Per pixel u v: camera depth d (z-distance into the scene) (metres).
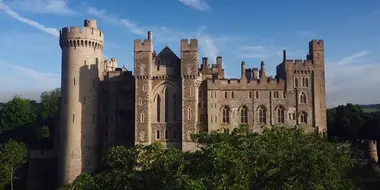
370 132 112.62
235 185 41.28
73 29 92.06
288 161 46.84
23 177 94.81
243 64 101.50
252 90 100.25
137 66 94.38
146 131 93.12
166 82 95.62
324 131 99.44
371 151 96.44
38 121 124.56
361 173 85.12
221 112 99.31
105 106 98.25
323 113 100.06
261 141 50.19
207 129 97.00
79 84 92.06
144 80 94.25
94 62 94.62
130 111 99.00
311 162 46.09
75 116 91.00
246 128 62.53
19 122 125.62
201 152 53.94
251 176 46.41
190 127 92.56
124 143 97.81
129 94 99.50
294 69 100.75
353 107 119.62
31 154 94.81
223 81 100.00
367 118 116.88
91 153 92.06
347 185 50.84
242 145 51.22
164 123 94.56
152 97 95.31
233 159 41.91
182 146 92.06
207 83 98.25
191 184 39.28
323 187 45.94
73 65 92.06
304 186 45.78
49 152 95.56
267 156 46.44
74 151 89.88
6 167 85.31
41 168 94.88
